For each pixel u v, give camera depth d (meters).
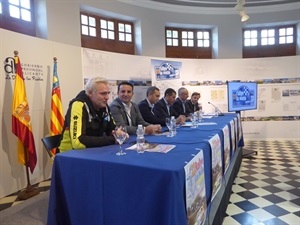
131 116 2.69
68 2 4.18
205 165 1.55
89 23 4.85
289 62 5.54
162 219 1.07
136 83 4.86
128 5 5.10
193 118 2.96
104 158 1.30
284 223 2.02
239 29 5.91
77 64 3.80
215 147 1.89
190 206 1.20
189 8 5.69
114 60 4.50
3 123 2.70
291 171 3.38
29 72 3.02
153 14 5.45
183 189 1.11
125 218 1.19
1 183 2.69
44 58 3.24
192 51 6.12
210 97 5.71
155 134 2.15
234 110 4.35
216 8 5.78
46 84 3.27
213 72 5.71
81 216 1.34
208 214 1.64
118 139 1.57
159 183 1.08
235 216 2.17
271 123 5.70
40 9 3.88
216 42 5.98
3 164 2.71
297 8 5.73
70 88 3.68
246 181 3.04
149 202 1.11
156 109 3.40
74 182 1.35
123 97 2.61
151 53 5.46
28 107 2.78
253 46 6.17
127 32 5.39
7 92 2.74
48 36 3.88
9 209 2.37
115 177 1.21
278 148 4.85
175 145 1.60
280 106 5.63
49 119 3.30
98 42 4.98
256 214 2.19
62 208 1.44
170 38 5.93
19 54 2.89
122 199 1.19
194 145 1.58
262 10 5.81
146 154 1.37
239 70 5.70
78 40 4.36
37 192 2.78
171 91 3.70
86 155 1.38
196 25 5.87
